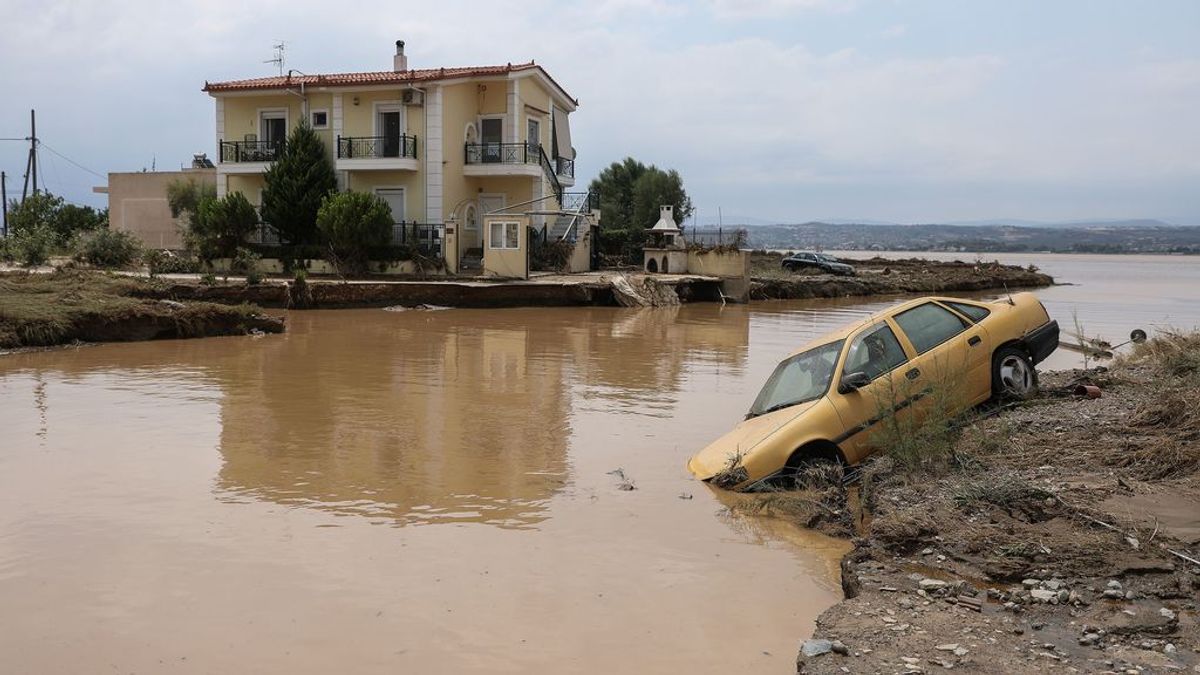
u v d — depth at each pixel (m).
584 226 41.38
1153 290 53.53
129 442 10.59
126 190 48.66
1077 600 5.37
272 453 10.08
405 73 39.72
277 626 5.60
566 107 47.12
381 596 6.05
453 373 16.31
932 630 5.10
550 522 7.65
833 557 6.87
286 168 37.28
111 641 5.39
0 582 6.27
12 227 50.28
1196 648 4.76
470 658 5.19
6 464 9.51
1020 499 6.78
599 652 5.28
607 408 13.03
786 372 9.70
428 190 37.75
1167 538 5.96
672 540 7.21
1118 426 8.66
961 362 9.48
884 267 67.75
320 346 20.14
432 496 8.41
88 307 20.75
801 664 4.73
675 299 35.31
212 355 18.50
